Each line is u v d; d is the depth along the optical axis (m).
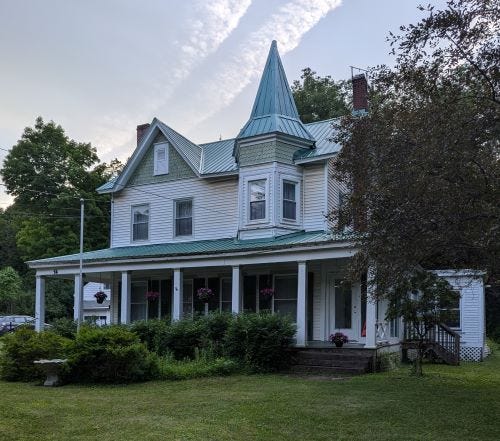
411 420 9.33
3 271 46.62
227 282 21.30
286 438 8.12
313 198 19.97
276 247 17.25
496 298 33.88
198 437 8.12
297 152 20.39
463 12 8.27
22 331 15.35
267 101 20.80
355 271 10.23
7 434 8.33
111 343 14.00
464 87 8.55
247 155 20.44
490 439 8.15
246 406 10.38
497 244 8.48
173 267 19.80
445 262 9.96
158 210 23.61
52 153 42.22
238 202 20.70
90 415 9.71
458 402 10.99
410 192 8.28
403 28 8.70
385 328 18.06
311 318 19.12
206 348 16.80
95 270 21.64
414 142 8.32
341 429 8.66
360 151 9.58
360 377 14.52
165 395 11.83
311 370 15.77
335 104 41.75
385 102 9.55
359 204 9.48
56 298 42.84
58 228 40.44
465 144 7.98
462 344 22.95
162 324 17.94
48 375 13.74
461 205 8.21
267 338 15.85
